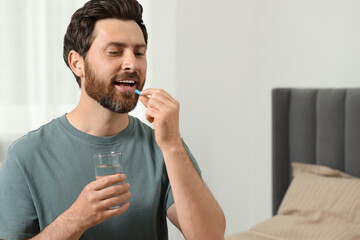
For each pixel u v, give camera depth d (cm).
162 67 310
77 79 128
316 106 259
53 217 117
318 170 247
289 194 241
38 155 119
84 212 104
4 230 114
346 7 256
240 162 329
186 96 315
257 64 320
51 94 287
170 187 129
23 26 282
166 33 309
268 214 316
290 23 292
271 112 296
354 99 239
